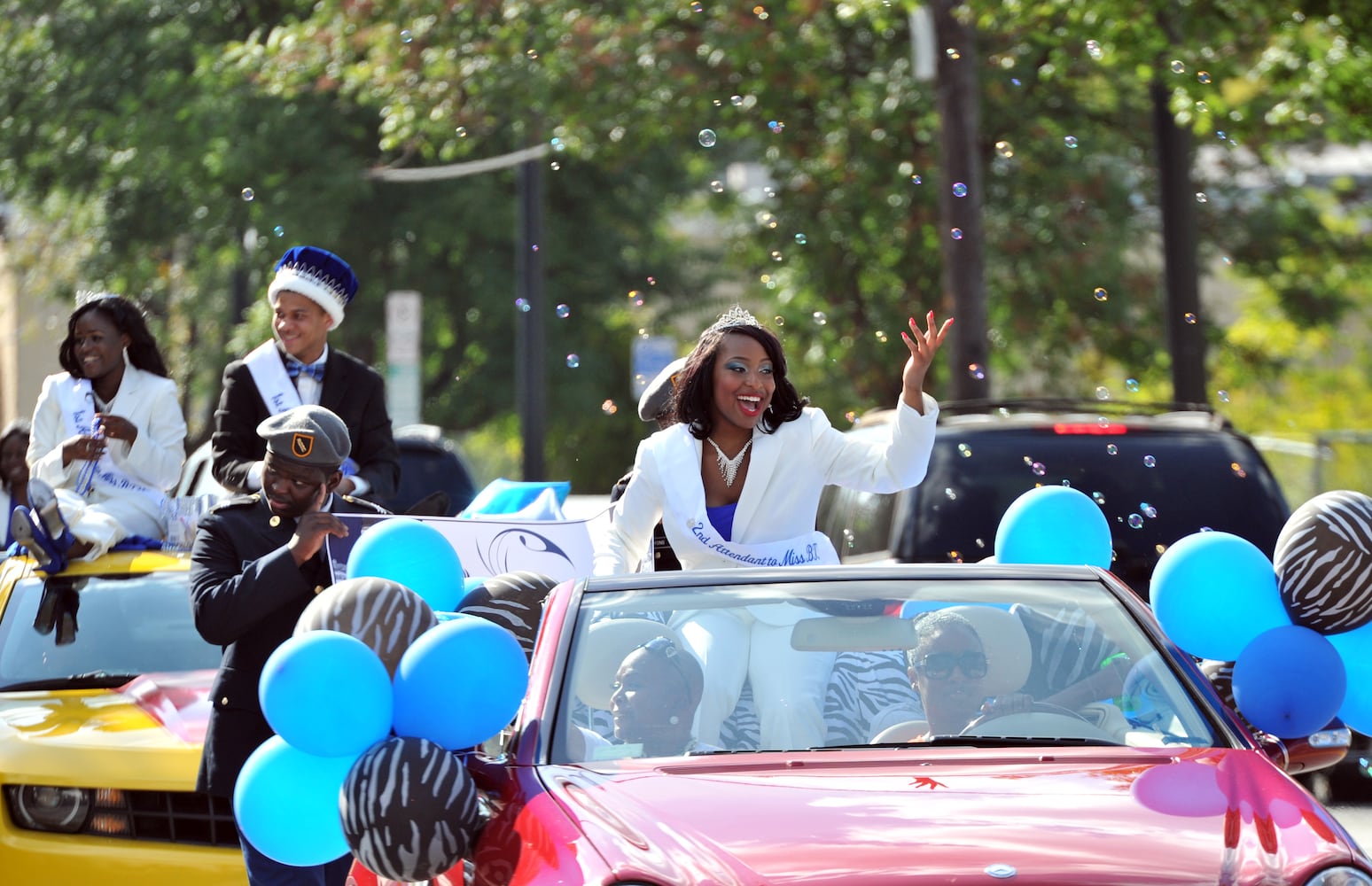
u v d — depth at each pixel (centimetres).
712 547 1473
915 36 4134
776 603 1234
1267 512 2136
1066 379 7094
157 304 7938
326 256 1783
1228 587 1277
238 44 5119
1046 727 1166
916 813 998
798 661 1193
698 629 1209
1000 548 1521
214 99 6500
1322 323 6850
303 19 6744
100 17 6912
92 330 1945
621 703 1164
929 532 2131
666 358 5488
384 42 4581
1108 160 6306
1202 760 1098
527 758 1125
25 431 2423
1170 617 1299
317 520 1335
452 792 1065
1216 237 6531
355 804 1062
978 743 1153
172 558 1947
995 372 7588
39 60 6919
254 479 1683
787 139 5481
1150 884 911
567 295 7862
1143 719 1167
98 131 6719
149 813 1566
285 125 6500
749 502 1482
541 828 1025
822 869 921
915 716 1173
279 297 1780
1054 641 1218
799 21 4609
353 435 1809
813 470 1495
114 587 1895
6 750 1616
